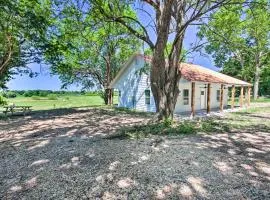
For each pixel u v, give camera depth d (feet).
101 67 102.22
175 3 45.80
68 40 74.43
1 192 15.30
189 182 16.47
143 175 17.83
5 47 66.64
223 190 15.17
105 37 88.53
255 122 48.62
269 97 157.17
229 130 38.01
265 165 20.15
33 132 37.40
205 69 100.53
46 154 23.95
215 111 74.84
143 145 27.20
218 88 95.04
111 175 17.95
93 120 52.60
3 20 58.29
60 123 47.93
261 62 139.64
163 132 35.45
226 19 56.54
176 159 21.67
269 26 116.06
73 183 16.60
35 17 60.18
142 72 76.23
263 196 14.33
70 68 87.76
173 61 45.83
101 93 107.24
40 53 71.61
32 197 14.53
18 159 22.41
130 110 76.54
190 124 42.55
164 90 45.75
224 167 19.54
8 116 61.26
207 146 26.89
